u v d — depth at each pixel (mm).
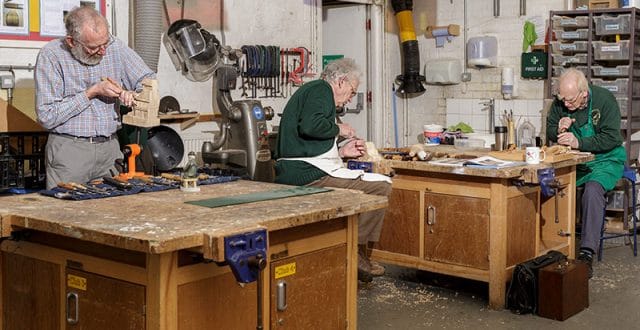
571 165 5164
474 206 4695
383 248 5137
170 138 4750
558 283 4410
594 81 6492
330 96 4613
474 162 4777
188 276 2631
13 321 3141
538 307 4508
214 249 2445
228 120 5602
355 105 7707
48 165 4051
